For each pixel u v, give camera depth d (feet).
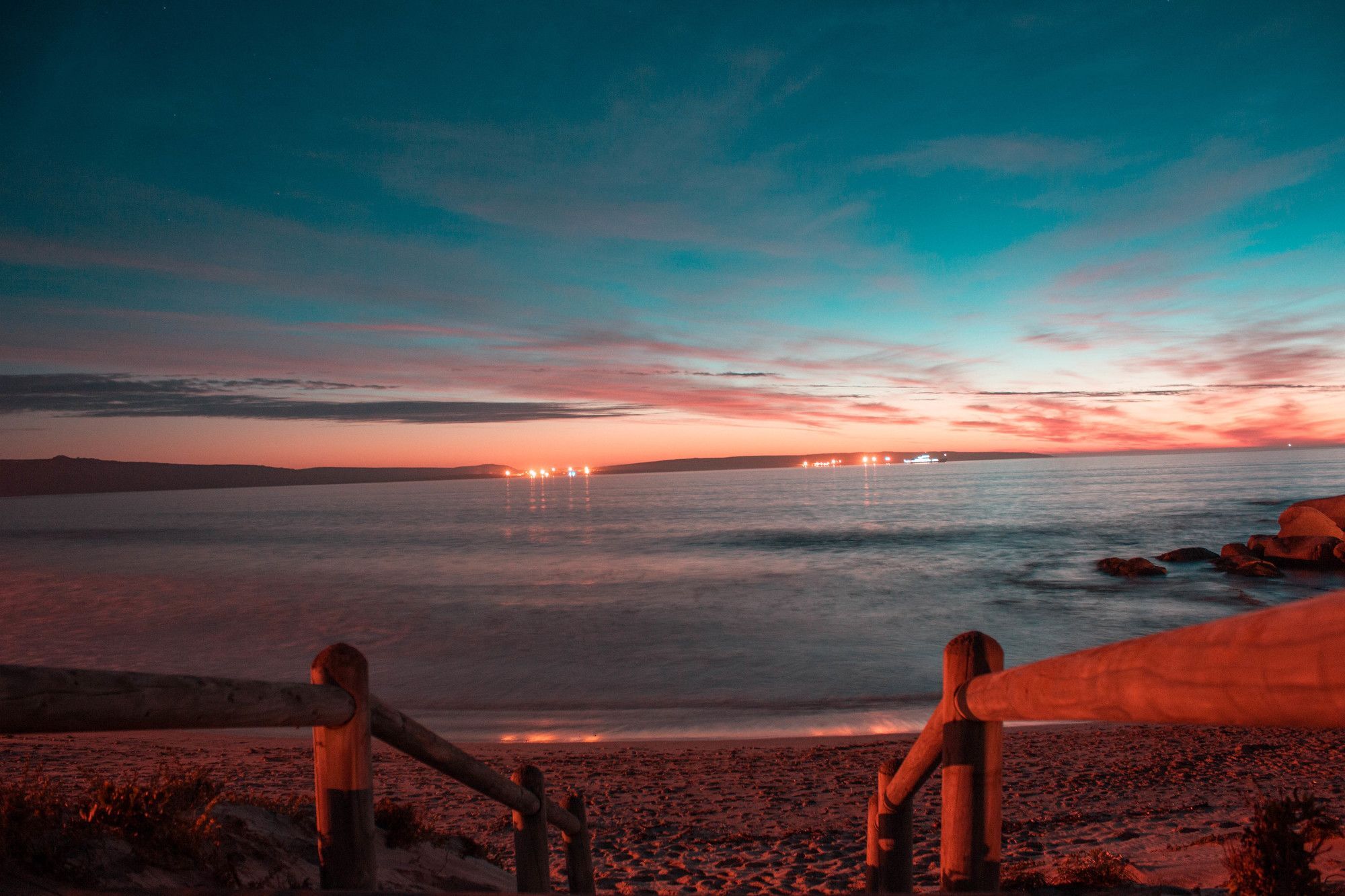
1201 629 3.01
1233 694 2.69
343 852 7.52
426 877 14.26
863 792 33.68
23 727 4.76
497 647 80.64
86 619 105.40
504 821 28.63
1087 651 4.14
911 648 77.00
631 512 471.21
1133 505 374.63
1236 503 371.76
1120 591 125.08
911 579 141.18
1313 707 2.27
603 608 109.70
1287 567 150.41
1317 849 8.47
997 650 6.59
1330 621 2.17
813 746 44.65
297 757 39.52
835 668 67.97
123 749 40.47
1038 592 123.85
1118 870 14.40
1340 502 159.43
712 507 495.41
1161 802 30.53
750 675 66.08
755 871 23.61
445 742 9.36
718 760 40.40
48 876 7.90
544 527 347.77
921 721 51.24
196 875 9.73
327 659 7.59
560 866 24.27
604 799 33.40
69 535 370.53
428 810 30.66
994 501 454.81
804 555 193.47
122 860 8.96
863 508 419.95
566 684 63.87
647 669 68.85
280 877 11.19
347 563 195.83
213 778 32.27
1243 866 8.71
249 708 6.26
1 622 104.27
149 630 95.14
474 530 337.72
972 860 6.54
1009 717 5.58
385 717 8.14
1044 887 14.28
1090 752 41.32
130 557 228.43
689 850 26.48
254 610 111.96
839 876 22.50
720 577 148.77
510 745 46.47
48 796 9.43
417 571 172.45
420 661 73.92
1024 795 32.99
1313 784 32.42
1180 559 161.27
